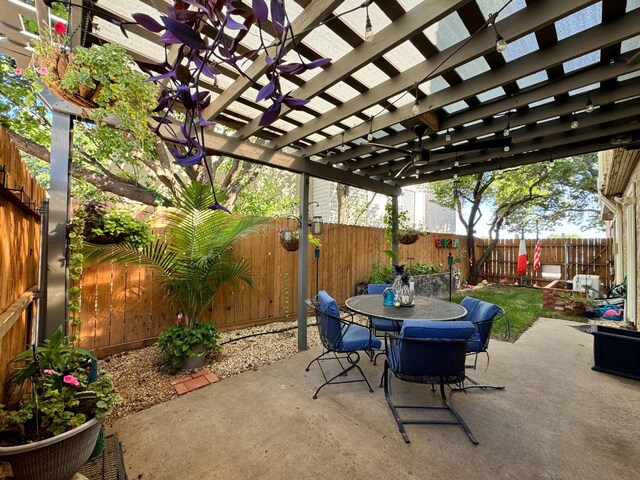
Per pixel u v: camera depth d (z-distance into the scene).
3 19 1.81
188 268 3.09
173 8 0.65
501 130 2.82
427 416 2.30
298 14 1.66
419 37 1.76
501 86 2.14
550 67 1.80
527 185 7.70
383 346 3.94
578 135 2.99
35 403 1.26
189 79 0.72
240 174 5.78
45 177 5.00
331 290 5.48
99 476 1.57
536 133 2.96
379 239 6.45
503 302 6.57
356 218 8.80
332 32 1.76
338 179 4.16
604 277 7.74
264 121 0.64
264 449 1.92
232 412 2.33
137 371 2.98
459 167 4.35
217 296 4.14
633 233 4.72
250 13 0.65
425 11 1.52
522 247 8.12
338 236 5.62
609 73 1.93
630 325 4.72
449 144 3.16
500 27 1.61
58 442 1.17
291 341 3.97
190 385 2.73
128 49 1.92
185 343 2.98
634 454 1.89
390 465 1.80
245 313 4.42
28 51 2.12
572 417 2.29
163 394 2.58
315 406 2.42
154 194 4.41
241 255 4.34
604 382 2.87
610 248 7.68
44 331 2.08
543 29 1.67
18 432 1.21
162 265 3.09
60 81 1.64
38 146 3.69
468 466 1.79
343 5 1.55
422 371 2.18
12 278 1.64
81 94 1.71
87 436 1.30
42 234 2.08
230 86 2.14
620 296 5.73
